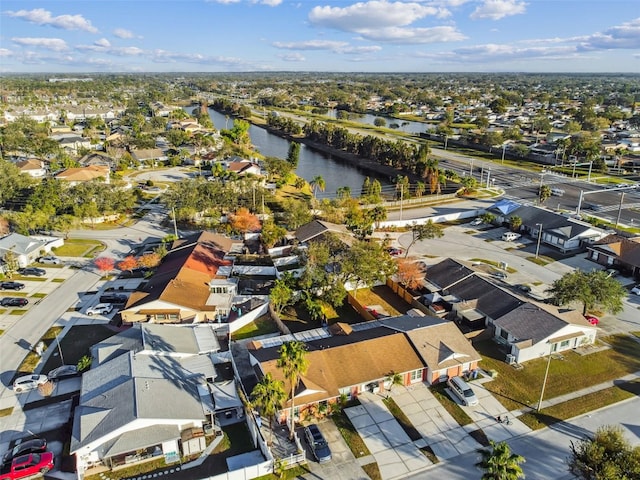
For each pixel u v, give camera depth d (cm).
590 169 14488
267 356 5081
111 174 13888
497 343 5922
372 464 4047
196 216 10538
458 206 12088
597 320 6284
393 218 11044
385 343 5269
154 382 4553
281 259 8188
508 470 3203
